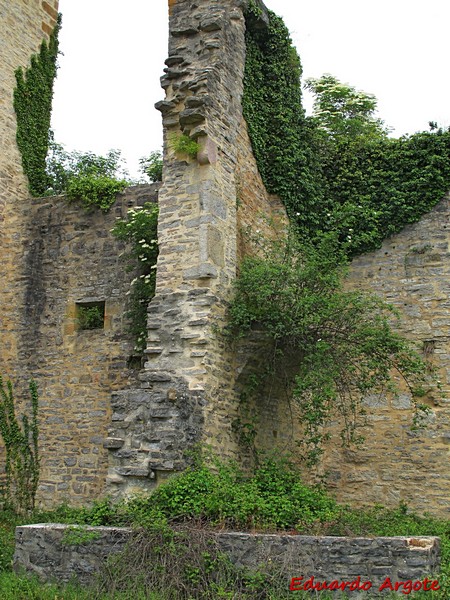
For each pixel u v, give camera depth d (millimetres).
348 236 12203
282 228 12141
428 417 11719
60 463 11727
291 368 10641
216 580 7062
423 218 12469
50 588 7379
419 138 12719
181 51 11047
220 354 9789
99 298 12117
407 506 11539
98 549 7598
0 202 13156
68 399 11930
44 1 14781
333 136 14195
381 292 12461
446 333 11891
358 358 10078
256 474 9445
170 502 8102
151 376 9312
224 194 10492
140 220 11383
